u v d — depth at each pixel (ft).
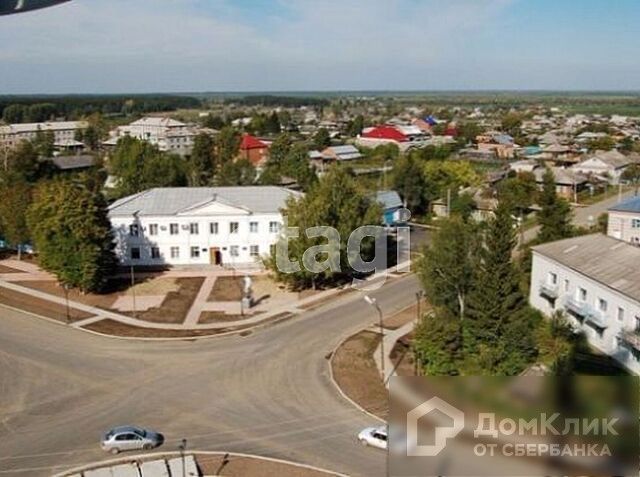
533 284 153.48
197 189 205.46
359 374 118.73
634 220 199.62
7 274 185.57
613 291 122.01
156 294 167.22
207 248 194.08
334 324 145.79
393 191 256.93
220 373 119.85
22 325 144.87
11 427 99.35
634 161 383.24
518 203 262.88
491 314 103.04
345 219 175.11
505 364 96.12
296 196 195.31
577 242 149.18
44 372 120.26
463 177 292.40
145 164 300.61
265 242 195.52
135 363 124.67
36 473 85.97
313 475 84.89
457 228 137.08
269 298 164.55
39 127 579.07
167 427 99.19
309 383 115.03
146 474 83.35
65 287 165.58
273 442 94.07
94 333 140.56
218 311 154.51
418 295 148.15
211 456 90.17
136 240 191.01
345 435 96.12
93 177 272.92
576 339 125.49
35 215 167.94
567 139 529.45
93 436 96.48
